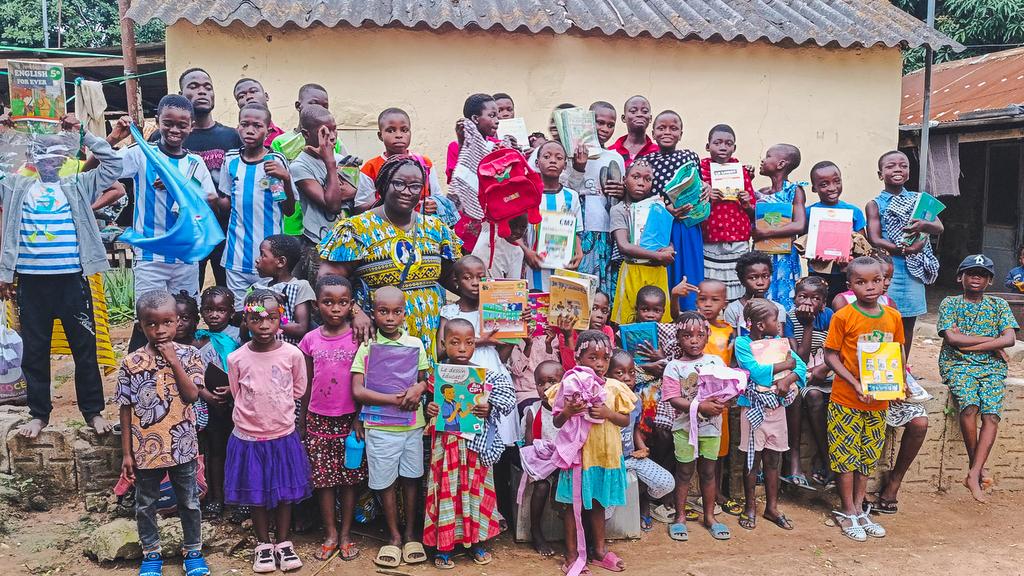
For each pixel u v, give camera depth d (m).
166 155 4.87
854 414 4.89
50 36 17.59
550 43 8.49
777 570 4.36
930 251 6.09
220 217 5.23
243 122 4.96
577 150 5.38
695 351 4.70
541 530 4.58
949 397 5.54
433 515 4.27
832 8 9.46
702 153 9.01
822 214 5.71
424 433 4.45
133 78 9.96
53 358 7.39
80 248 4.63
